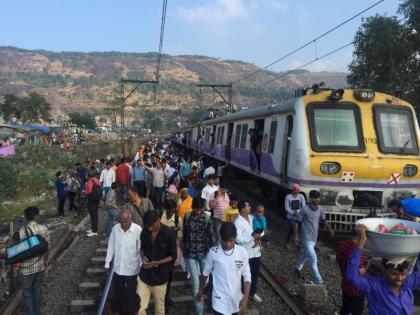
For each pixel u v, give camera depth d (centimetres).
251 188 1886
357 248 416
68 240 1125
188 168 1505
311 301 684
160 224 568
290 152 1091
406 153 1050
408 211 731
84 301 700
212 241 633
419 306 690
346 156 1023
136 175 1398
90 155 3378
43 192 2097
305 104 1084
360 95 1078
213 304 482
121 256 593
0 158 2297
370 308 391
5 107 7725
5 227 1241
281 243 1042
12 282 778
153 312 674
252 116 1578
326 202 1028
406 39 2142
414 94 2141
